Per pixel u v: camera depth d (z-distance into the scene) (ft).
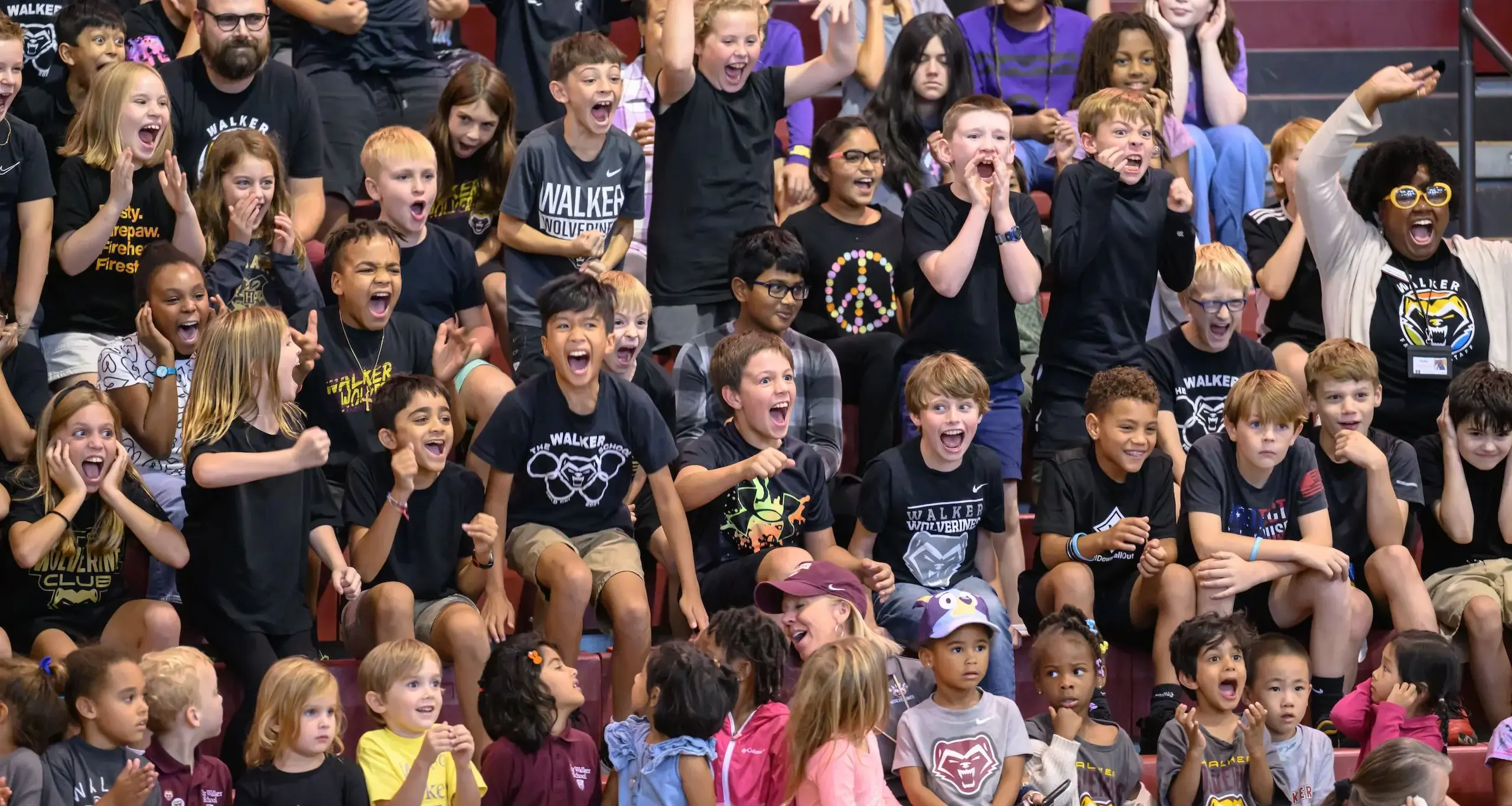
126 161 52.75
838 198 60.13
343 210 64.03
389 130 56.03
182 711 40.86
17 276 54.19
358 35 65.10
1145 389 51.01
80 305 54.24
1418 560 54.03
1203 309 55.67
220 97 59.21
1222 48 70.33
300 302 53.88
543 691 42.24
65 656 43.24
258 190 54.24
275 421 46.73
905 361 56.85
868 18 69.56
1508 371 55.26
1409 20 78.13
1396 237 57.36
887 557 51.11
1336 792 44.78
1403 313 57.00
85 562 46.65
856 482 54.65
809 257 59.52
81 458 45.70
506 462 48.52
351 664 47.26
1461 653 50.06
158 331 51.06
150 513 47.09
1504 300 57.72
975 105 55.93
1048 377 57.16
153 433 50.19
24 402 51.65
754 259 54.29
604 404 49.11
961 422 50.16
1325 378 52.26
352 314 52.19
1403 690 47.09
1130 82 64.80
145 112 54.60
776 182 68.08
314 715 40.55
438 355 51.55
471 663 45.68
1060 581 49.52
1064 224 55.98
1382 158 57.11
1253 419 50.34
